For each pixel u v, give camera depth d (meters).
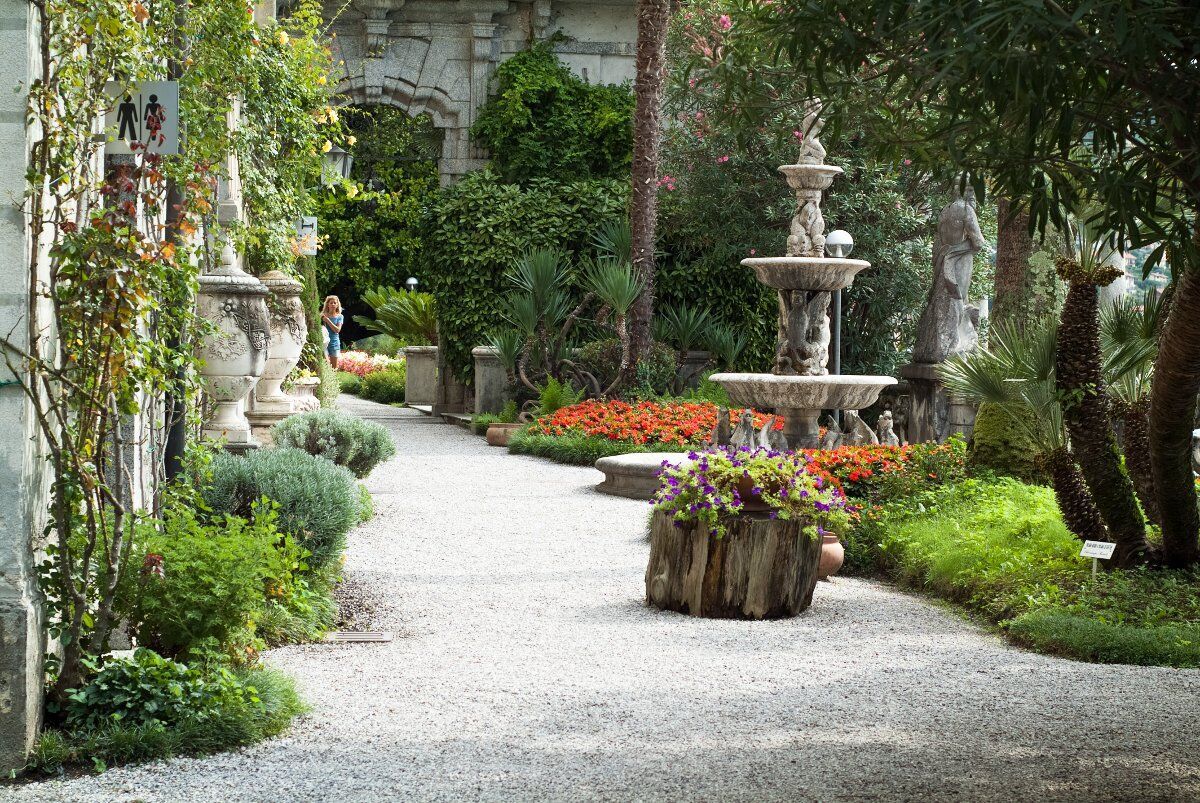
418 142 39.12
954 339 18.03
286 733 4.82
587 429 16.14
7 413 4.31
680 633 6.91
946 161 4.09
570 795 4.11
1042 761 4.52
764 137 19.70
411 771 4.35
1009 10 2.80
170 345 6.24
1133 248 3.70
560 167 24.98
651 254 18.70
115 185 4.68
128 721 4.63
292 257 14.98
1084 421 7.64
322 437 11.82
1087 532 7.92
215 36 8.76
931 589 8.30
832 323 20.84
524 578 8.49
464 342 21.00
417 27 24.86
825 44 3.76
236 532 5.71
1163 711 5.27
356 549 9.38
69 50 4.59
